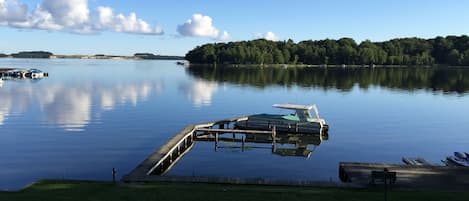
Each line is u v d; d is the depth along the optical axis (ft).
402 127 108.88
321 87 224.74
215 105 149.79
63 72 349.82
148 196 43.06
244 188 48.57
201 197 42.88
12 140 84.58
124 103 145.18
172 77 298.15
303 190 48.14
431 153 82.64
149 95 172.24
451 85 242.58
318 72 400.26
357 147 87.10
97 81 244.22
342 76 330.34
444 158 79.05
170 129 101.60
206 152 84.43
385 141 92.68
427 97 177.78
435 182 54.80
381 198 43.80
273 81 266.16
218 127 114.62
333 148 86.58
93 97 159.43
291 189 49.01
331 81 270.87
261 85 234.17
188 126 100.83
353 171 60.18
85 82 234.17
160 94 177.27
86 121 107.76
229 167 72.08
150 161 64.69
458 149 86.07
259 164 74.23
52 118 110.32
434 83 257.75
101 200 41.22
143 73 356.18
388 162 75.66
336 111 137.28
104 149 79.30
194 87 214.48
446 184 53.98
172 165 73.20
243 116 125.80
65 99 151.12
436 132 102.68
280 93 192.34
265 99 169.58
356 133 101.24
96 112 123.03
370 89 214.69
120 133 94.48
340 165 64.39
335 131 103.96
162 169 69.10
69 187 46.83
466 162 71.77
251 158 79.10
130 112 125.49
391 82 264.52
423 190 50.06
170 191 45.37
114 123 106.42
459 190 51.06
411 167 61.93
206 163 74.90
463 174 58.34
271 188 49.42
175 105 145.18
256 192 45.57
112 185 48.44
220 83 244.63
